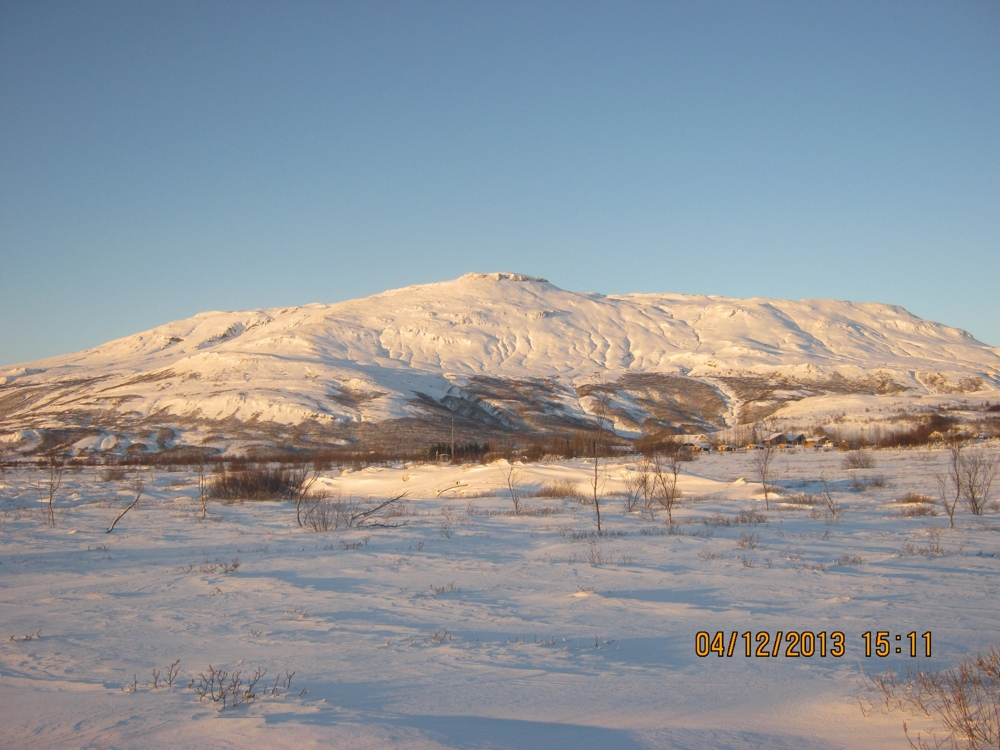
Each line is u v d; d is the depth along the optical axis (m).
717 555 16.89
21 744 5.70
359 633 10.02
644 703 6.71
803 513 27.39
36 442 103.31
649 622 10.35
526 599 12.37
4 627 10.90
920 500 30.33
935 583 12.66
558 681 7.48
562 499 39.03
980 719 5.65
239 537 24.00
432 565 16.52
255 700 6.82
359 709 6.43
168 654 9.08
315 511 30.81
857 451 55.19
